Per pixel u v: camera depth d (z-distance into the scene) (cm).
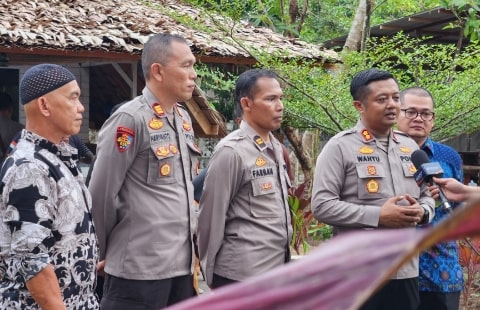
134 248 337
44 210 257
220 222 352
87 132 917
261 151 363
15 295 260
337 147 366
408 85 734
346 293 27
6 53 773
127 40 786
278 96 367
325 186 360
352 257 28
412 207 339
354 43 939
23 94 271
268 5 1077
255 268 350
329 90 736
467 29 825
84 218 275
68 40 738
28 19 761
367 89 365
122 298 339
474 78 703
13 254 257
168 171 346
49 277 254
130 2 938
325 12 1423
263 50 783
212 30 830
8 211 257
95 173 338
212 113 756
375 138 369
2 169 266
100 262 379
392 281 349
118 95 946
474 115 727
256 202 357
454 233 26
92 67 928
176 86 351
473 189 336
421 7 1189
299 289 28
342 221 350
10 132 724
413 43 797
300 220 663
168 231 342
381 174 361
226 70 920
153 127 344
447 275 393
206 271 358
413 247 27
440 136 742
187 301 30
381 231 32
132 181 342
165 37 355
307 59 855
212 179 353
